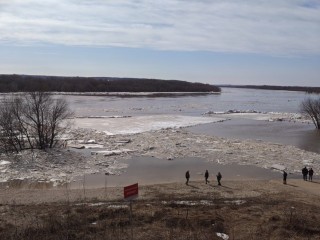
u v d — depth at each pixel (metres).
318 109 77.75
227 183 35.81
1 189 33.44
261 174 39.97
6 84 177.25
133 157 46.88
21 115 59.12
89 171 40.16
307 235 19.55
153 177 38.28
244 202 27.97
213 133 68.62
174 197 30.19
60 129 54.44
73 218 21.91
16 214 23.81
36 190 33.09
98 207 25.52
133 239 18.23
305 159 46.88
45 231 19.36
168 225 20.67
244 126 79.56
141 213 23.16
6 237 18.48
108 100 154.38
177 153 49.22
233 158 46.91
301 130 73.94
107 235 18.75
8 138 47.75
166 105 134.62
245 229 20.27
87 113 100.88
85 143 54.22
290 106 144.38
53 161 43.09
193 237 18.53
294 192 32.69
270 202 28.23
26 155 44.44
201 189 33.38
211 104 146.12
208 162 44.97
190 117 94.44
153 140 58.00
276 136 65.88
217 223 20.92
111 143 54.84
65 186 34.88
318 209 26.30
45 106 52.03
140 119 86.75
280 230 19.97
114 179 37.44
